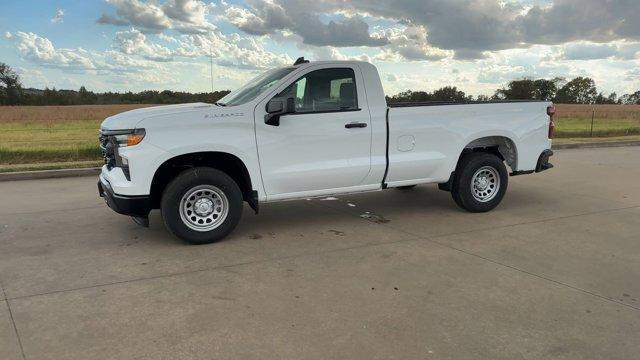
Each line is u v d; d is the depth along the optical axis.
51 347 3.46
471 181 7.19
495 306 4.15
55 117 38.59
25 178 10.74
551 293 4.43
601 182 10.19
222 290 4.47
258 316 3.95
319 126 6.14
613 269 5.05
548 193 8.96
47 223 6.77
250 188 5.95
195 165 6.02
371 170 6.49
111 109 48.34
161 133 5.50
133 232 6.32
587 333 3.71
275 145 5.96
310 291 4.45
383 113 6.48
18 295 4.34
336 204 8.01
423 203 8.06
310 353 3.39
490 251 5.60
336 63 6.26
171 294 4.38
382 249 5.66
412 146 6.72
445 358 3.35
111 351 3.42
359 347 3.48
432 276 4.82
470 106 7.06
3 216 7.16
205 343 3.53
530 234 6.29
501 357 3.37
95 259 5.29
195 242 5.77
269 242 5.93
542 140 7.64
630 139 20.02
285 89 6.02
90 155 14.02
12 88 86.06
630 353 3.44
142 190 5.50
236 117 5.77
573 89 101.62
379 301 4.23
